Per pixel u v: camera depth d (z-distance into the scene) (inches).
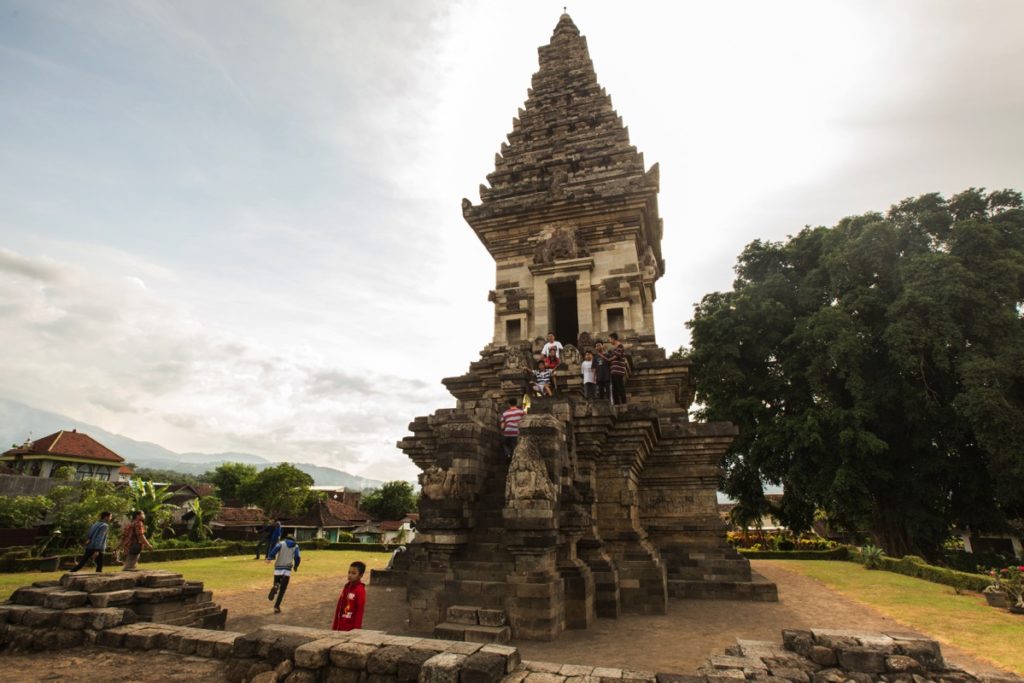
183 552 1342.3
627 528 629.3
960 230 1243.2
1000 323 1155.9
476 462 567.2
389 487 3649.1
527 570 466.3
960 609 651.5
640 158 994.7
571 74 1224.2
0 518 1171.3
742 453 1501.0
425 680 271.4
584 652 423.5
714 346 1528.1
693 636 483.8
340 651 302.0
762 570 1114.1
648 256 1039.6
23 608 398.9
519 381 742.5
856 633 312.0
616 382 753.6
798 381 1465.3
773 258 1664.6
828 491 1261.1
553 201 986.7
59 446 2137.1
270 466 3368.6
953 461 1272.1
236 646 323.9
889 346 1284.4
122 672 334.3
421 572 507.5
